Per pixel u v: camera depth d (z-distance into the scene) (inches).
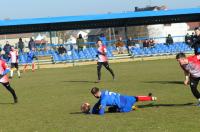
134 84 1016.2
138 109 622.8
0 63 783.1
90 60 2027.6
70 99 797.2
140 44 2209.6
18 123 571.8
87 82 1137.4
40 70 1831.9
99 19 2076.8
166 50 2143.2
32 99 838.5
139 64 1807.3
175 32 3499.0
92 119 561.9
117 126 507.2
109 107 612.4
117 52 2139.5
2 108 733.9
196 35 890.7
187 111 587.5
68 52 2033.7
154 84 989.8
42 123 558.3
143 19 2229.3
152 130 475.2
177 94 779.4
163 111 597.0
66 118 584.7
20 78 1437.0
